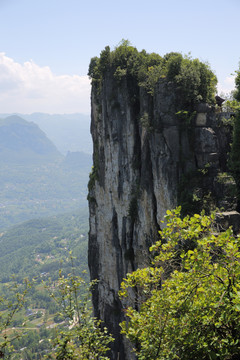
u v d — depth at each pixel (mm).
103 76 78938
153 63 71000
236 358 18766
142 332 19281
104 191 83188
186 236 17703
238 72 51125
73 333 20984
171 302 18219
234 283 16219
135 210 72938
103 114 79250
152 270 20734
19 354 21609
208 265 16891
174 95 58250
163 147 60406
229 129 60719
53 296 22078
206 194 56031
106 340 21844
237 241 16328
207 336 17297
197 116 58156
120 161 75875
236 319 16797
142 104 67125
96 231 91000
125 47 75438
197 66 59531
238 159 51531
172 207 59281
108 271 85562
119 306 82812
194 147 58250
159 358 17953
